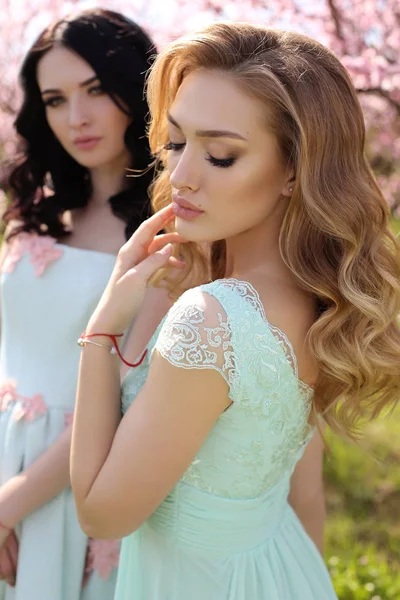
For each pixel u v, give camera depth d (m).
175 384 1.30
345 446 4.51
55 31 2.05
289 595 1.62
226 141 1.34
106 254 2.05
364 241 1.47
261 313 1.36
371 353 1.45
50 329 2.04
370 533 3.71
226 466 1.43
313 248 1.45
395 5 4.18
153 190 1.88
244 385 1.32
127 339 1.87
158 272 1.71
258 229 1.49
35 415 2.02
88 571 2.00
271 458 1.47
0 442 2.07
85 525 1.41
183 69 1.40
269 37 1.39
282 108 1.34
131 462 1.32
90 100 2.04
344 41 4.29
